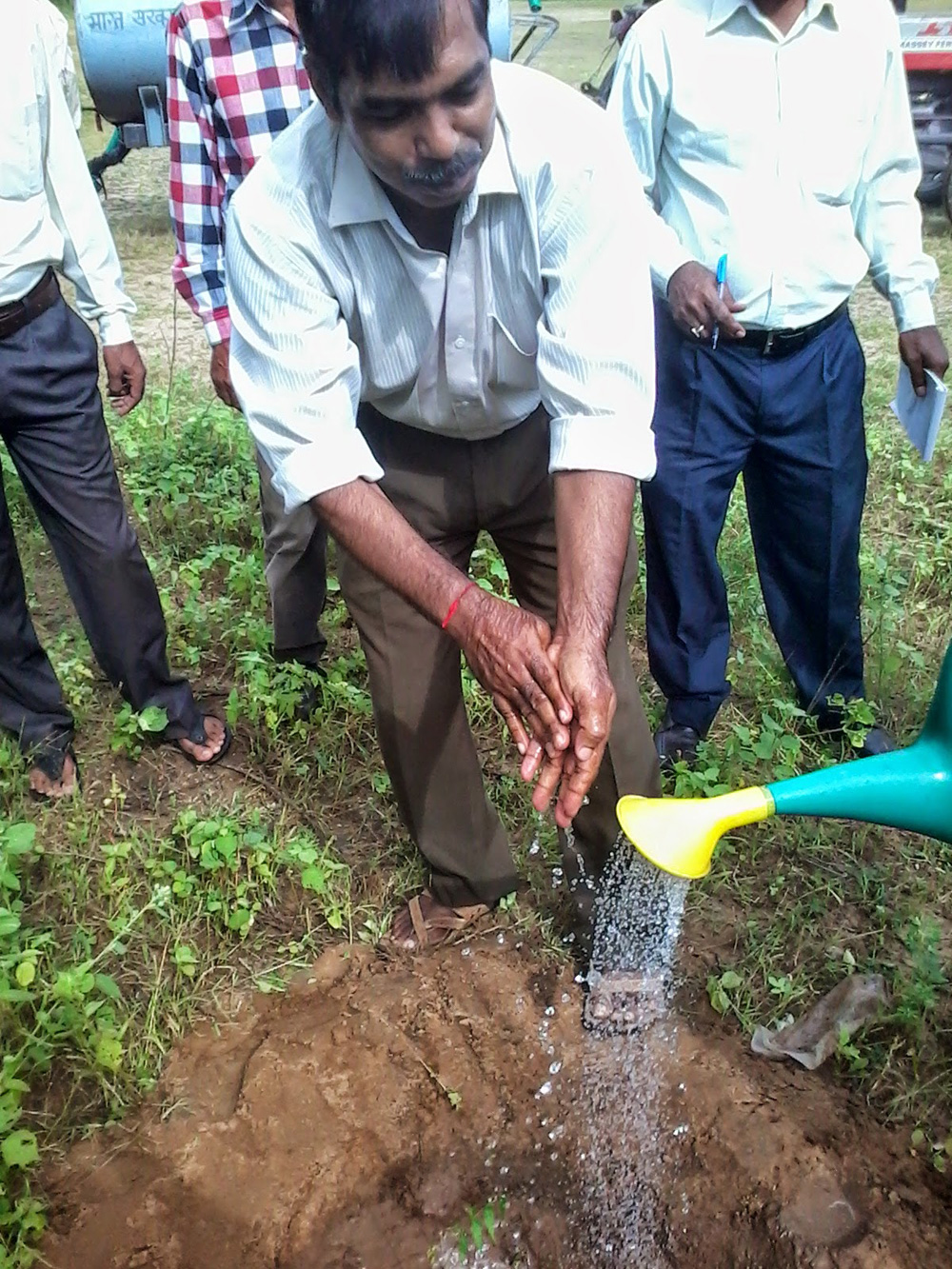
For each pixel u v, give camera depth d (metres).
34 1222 2.09
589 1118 2.40
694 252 2.76
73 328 2.74
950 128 8.83
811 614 3.11
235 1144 2.32
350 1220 2.31
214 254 3.20
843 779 1.67
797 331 2.75
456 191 1.64
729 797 1.65
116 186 10.16
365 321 1.91
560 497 1.86
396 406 2.08
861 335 6.50
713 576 3.00
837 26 2.57
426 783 2.42
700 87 2.62
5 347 2.62
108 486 2.87
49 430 2.74
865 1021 2.46
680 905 2.58
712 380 2.80
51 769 3.04
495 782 3.07
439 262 1.82
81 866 2.76
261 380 1.88
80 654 3.51
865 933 2.67
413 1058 2.47
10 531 2.87
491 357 1.95
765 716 3.10
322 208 1.79
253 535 4.20
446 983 2.60
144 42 8.10
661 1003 2.52
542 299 1.86
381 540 1.82
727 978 2.54
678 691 3.13
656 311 2.85
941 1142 2.27
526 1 24.27
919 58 8.61
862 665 3.23
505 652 1.72
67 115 2.75
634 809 1.63
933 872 2.83
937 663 3.54
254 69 2.95
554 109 1.73
